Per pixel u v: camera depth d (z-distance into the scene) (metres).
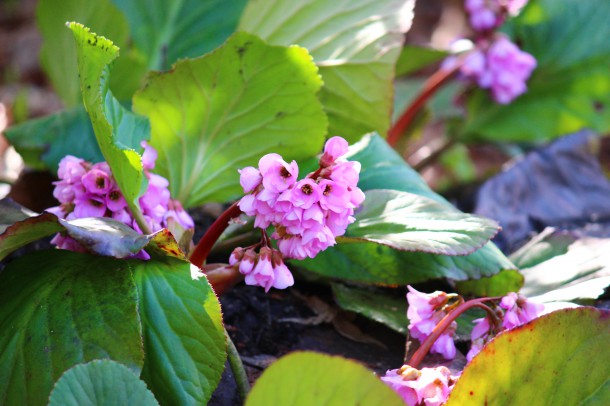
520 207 0.99
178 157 0.76
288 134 0.76
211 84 0.73
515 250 0.86
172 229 0.68
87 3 0.90
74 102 0.96
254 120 0.75
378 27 0.82
